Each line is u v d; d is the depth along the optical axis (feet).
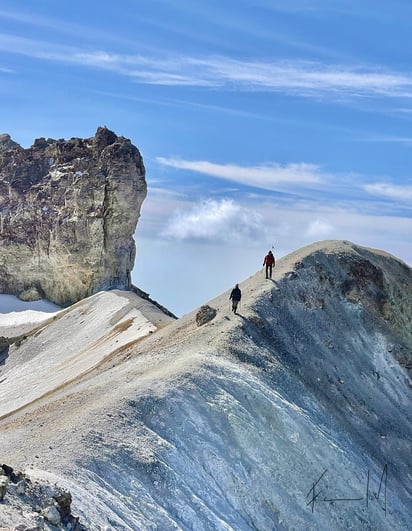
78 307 348.38
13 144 523.70
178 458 136.46
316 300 219.41
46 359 311.27
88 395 161.68
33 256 409.08
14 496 91.30
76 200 386.32
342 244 247.09
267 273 222.69
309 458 160.45
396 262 256.73
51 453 124.06
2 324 376.68
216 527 126.41
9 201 427.74
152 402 147.74
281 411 164.35
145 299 357.61
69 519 94.73
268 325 200.03
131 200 385.29
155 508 121.08
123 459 127.75
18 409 237.66
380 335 221.46
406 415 203.92
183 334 206.90
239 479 144.25
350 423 187.21
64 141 426.92
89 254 384.27
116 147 386.32
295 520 146.82
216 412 154.20
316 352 202.80
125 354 223.51
